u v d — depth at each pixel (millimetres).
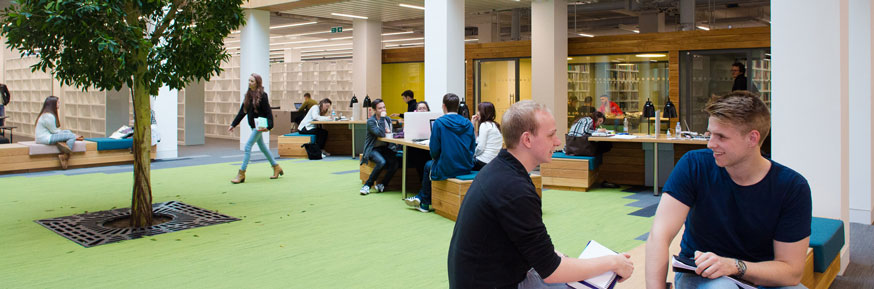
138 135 5312
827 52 3910
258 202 6578
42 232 5082
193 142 14477
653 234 2197
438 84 9430
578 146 7621
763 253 2164
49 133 9336
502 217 1862
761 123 2049
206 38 5379
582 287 1973
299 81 17172
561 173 7629
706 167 2213
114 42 4566
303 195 7062
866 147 5527
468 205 1938
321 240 4875
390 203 6578
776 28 4117
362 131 11641
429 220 5680
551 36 11594
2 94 13523
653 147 7508
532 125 1945
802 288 2121
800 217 2074
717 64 11133
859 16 5480
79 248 4578
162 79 5285
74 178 8445
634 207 6383
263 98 8094
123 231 5133
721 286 1971
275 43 23250
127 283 3736
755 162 2100
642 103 12094
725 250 2207
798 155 4070
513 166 1948
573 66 12719
